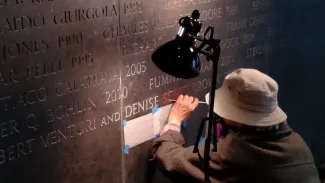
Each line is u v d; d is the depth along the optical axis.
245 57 3.82
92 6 2.66
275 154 2.55
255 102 2.55
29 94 2.46
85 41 2.66
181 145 3.09
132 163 3.07
